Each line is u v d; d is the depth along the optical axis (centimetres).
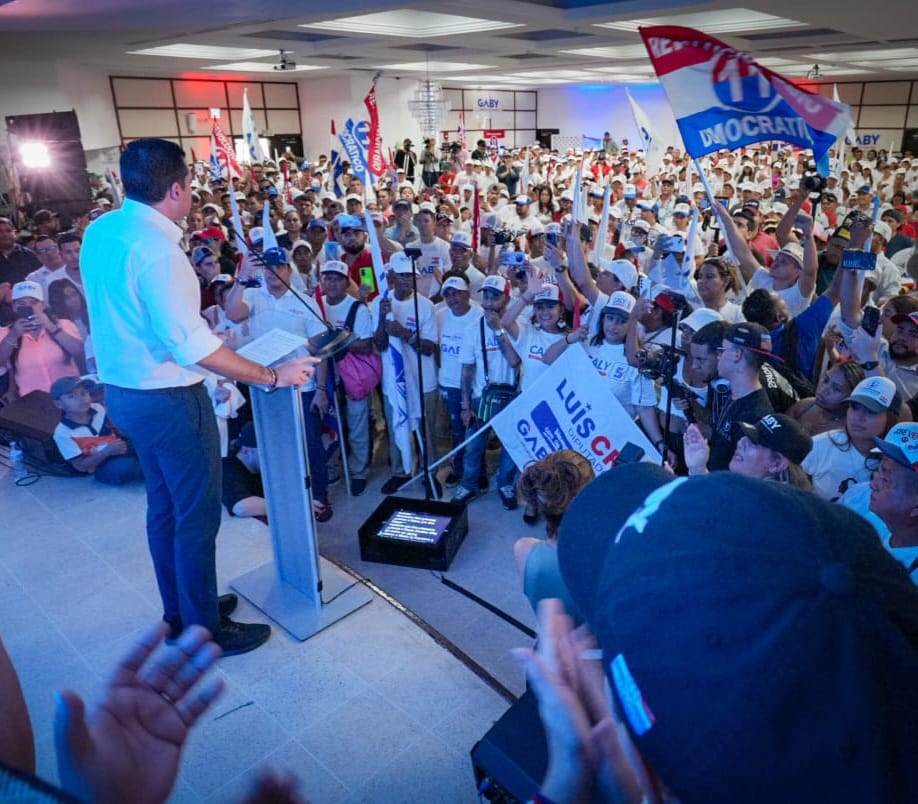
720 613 47
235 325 438
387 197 1099
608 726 71
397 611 305
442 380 459
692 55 343
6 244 613
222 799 219
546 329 421
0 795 45
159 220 218
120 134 1822
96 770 76
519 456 334
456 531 391
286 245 622
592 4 924
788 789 43
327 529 427
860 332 372
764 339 279
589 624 74
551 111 2933
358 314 438
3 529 380
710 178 1467
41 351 491
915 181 1475
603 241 560
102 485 429
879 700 43
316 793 221
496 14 909
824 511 54
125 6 712
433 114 1669
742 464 238
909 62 1723
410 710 253
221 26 967
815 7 871
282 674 270
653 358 340
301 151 2230
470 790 221
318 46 1248
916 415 309
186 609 264
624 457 244
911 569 196
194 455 241
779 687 44
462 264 564
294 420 274
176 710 86
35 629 298
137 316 218
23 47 1096
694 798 46
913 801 42
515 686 292
